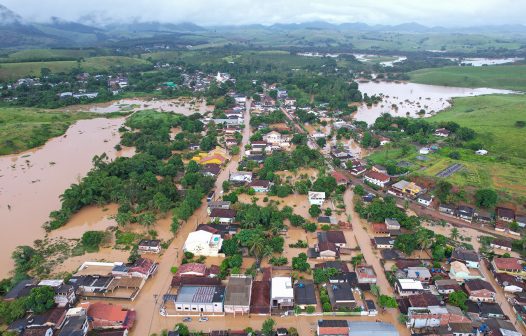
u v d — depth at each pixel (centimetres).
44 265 12431
